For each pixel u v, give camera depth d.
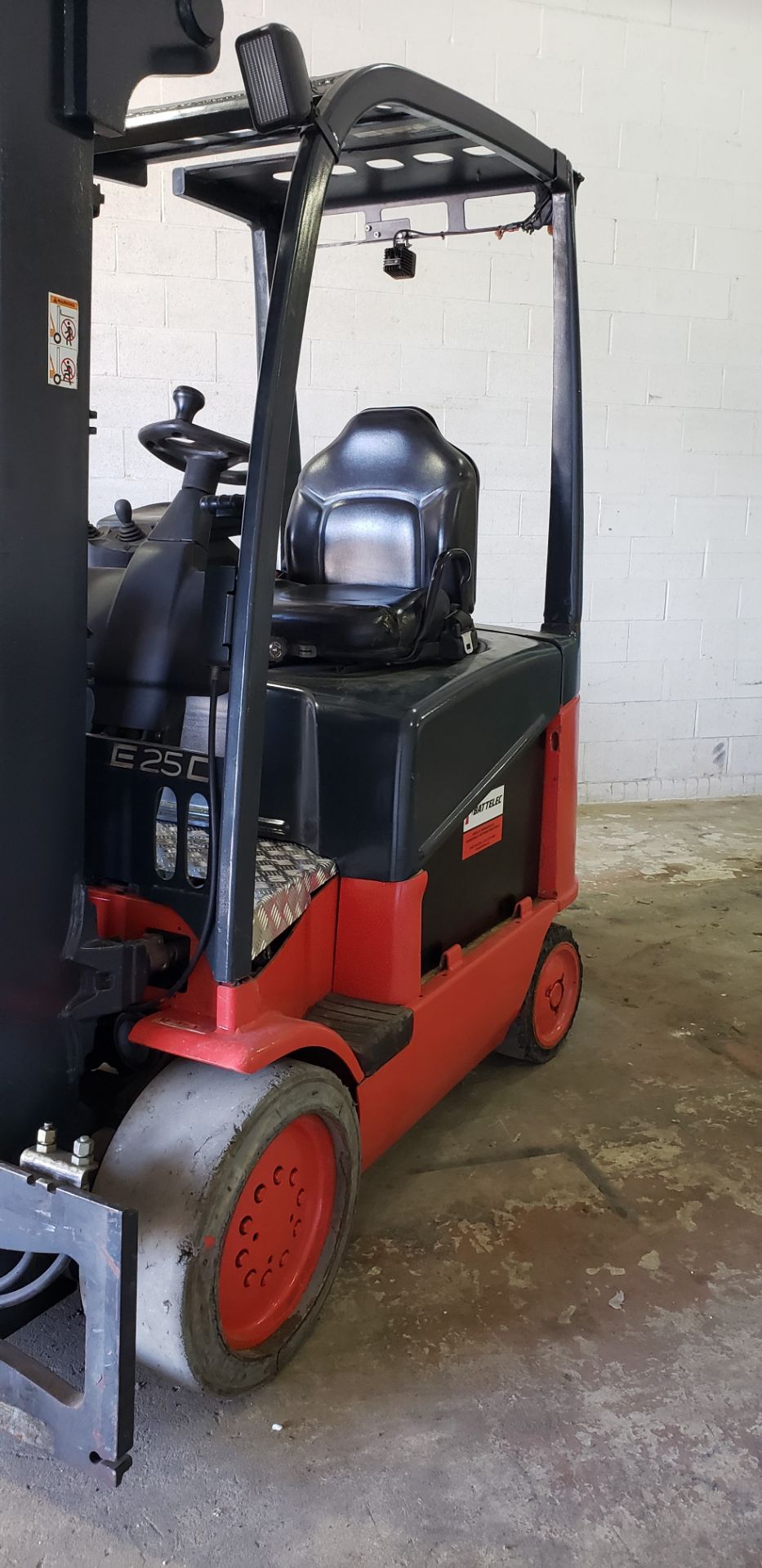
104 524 2.65
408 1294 2.08
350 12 4.77
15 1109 1.60
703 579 5.79
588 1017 3.35
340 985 2.16
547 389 5.32
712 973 3.69
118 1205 1.61
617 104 5.18
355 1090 2.02
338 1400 1.81
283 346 1.54
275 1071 1.73
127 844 1.81
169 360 4.80
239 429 4.95
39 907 1.60
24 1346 1.88
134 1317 1.41
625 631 5.72
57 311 1.49
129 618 1.89
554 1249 2.22
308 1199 1.92
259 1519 1.58
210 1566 1.50
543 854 2.89
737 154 5.39
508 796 2.64
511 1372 1.88
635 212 5.29
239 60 1.51
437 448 2.61
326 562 2.75
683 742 5.95
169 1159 1.63
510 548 5.43
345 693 2.11
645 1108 2.81
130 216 4.63
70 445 1.54
